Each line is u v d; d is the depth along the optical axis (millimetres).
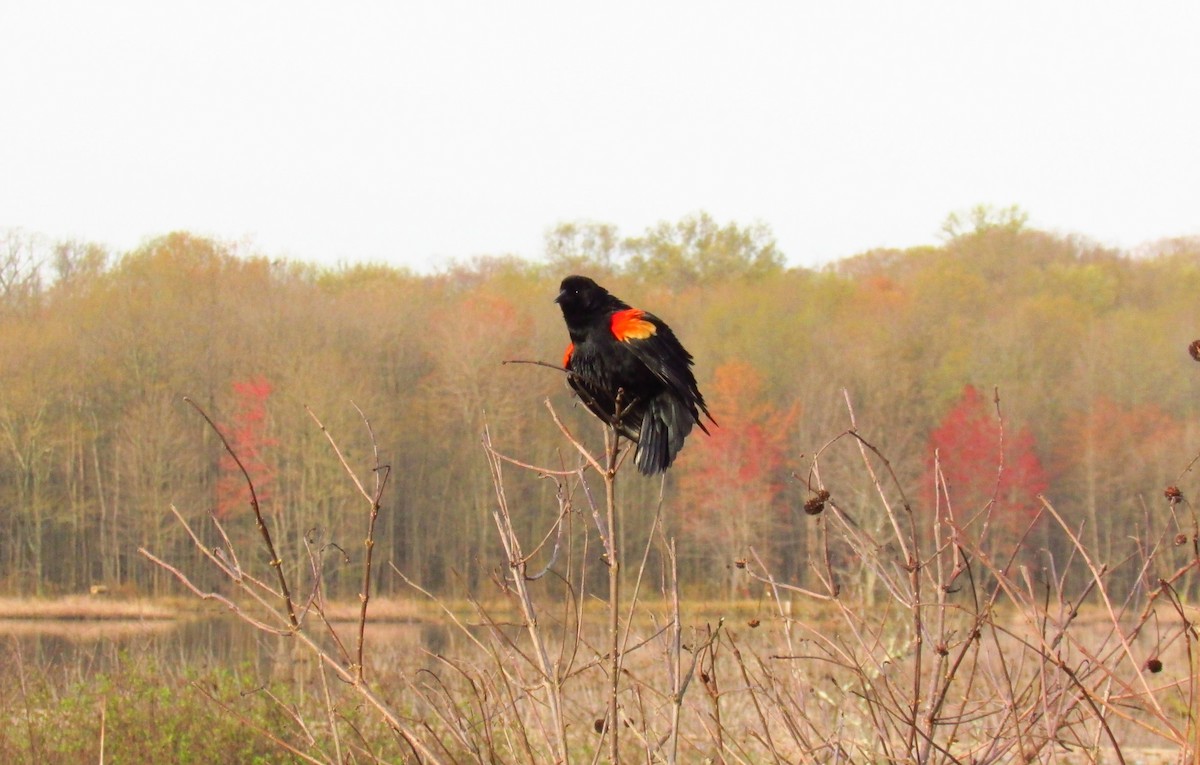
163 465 32344
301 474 29750
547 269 55344
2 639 17688
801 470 29719
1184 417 32125
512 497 31547
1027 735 5098
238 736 10234
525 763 5496
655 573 25984
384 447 32469
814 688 6219
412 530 32656
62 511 32500
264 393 30906
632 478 29359
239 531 31578
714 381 34875
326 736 8992
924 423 35219
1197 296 49250
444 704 6133
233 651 13516
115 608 27781
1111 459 29547
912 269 58812
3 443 32344
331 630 4648
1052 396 34344
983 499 25500
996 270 53250
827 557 5395
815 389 34781
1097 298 49938
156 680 11633
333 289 45125
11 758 10578
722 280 55594
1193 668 4340
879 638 5613
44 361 33656
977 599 4965
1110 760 9164
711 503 28422
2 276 39812
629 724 5508
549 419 33656
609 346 6512
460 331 34625
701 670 5320
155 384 34250
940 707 5062
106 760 10477
